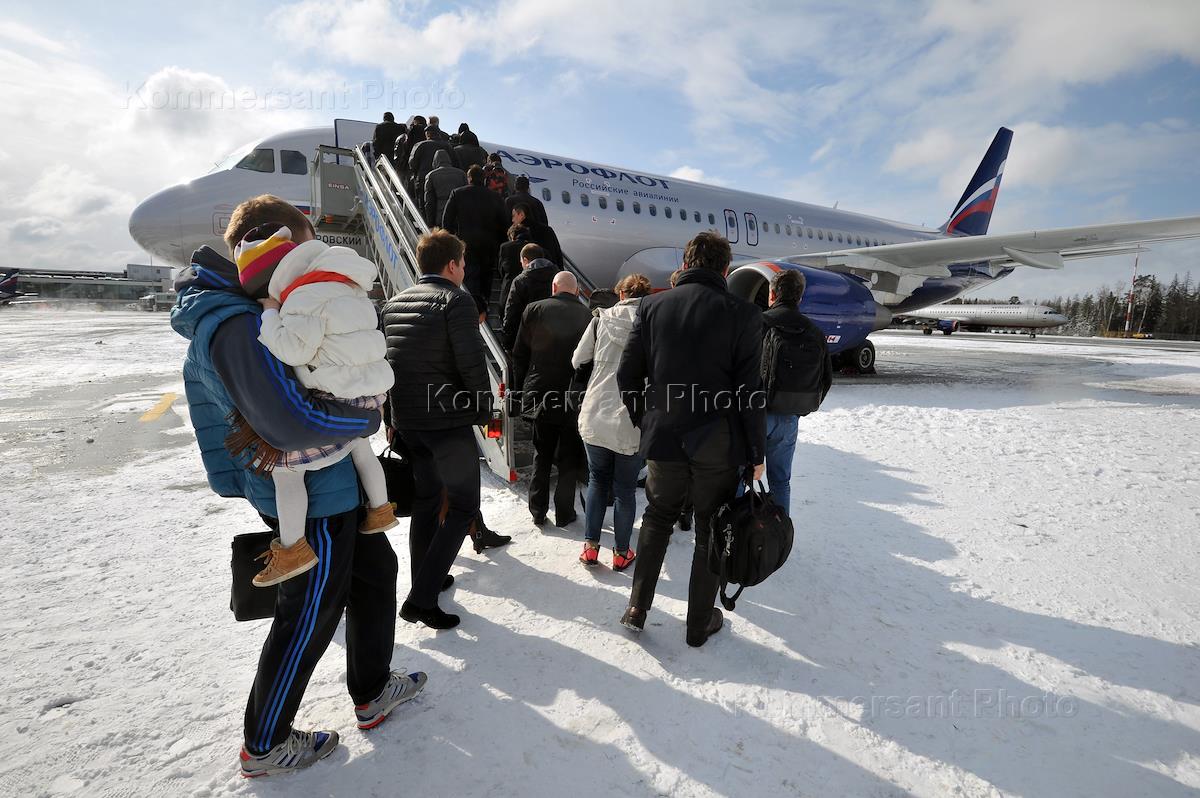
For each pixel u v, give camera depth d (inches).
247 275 48.2
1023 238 338.3
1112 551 111.8
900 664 77.5
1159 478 157.6
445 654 79.9
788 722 66.5
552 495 150.6
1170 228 314.7
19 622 85.4
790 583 99.3
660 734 64.5
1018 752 62.1
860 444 195.5
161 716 66.1
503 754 61.3
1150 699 70.4
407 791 56.2
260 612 57.7
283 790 56.0
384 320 88.1
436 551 84.4
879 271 390.6
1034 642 82.1
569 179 370.0
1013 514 131.3
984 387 336.2
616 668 76.8
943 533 120.8
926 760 61.0
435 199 195.0
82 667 74.9
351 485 57.2
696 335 76.3
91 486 149.0
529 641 83.4
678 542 121.2
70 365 392.2
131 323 957.8
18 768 57.9
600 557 112.9
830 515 130.6
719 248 81.4
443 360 84.5
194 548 112.4
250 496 56.4
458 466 85.8
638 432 97.7
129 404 258.7
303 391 49.9
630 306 104.7
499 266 172.2
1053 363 501.7
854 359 400.5
